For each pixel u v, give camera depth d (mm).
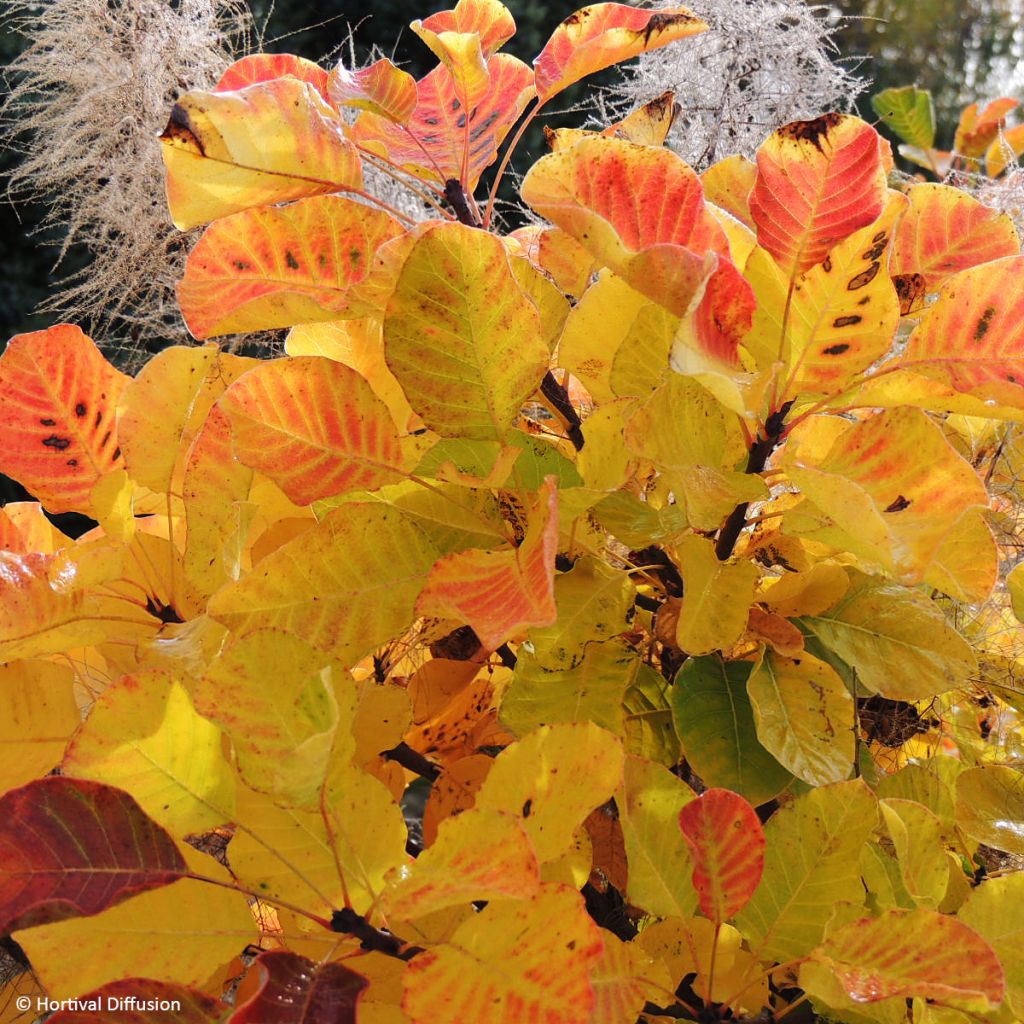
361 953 586
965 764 754
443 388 622
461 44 673
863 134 611
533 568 595
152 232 964
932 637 682
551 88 708
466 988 557
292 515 717
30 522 719
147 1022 576
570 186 627
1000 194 842
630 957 607
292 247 679
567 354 693
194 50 984
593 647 673
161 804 592
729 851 599
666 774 631
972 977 575
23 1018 661
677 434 620
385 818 600
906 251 692
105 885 570
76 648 708
